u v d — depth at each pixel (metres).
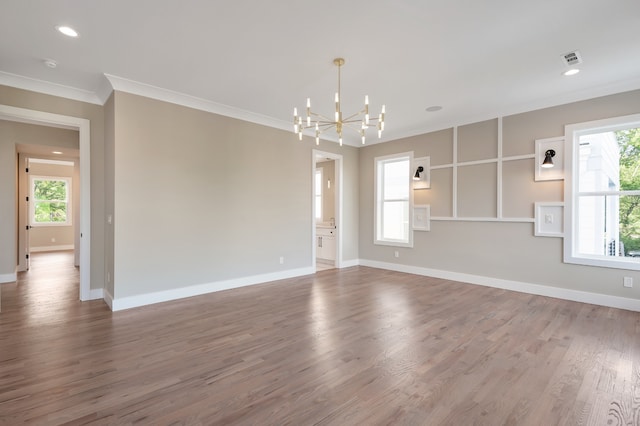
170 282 4.01
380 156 6.33
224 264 4.54
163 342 2.73
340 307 3.74
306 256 5.67
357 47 2.88
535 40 2.76
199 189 4.28
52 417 1.73
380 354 2.52
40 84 3.60
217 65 3.23
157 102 3.90
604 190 3.89
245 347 2.64
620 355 2.50
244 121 4.79
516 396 1.95
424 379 2.15
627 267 3.64
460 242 5.12
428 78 3.53
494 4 2.27
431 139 5.48
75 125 3.87
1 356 2.45
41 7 2.29
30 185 8.78
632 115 3.59
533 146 4.34
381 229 6.45
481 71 3.37
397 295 4.27
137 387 2.04
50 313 3.47
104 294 4.02
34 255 7.89
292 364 2.35
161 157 3.94
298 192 5.54
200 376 2.18
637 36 2.69
